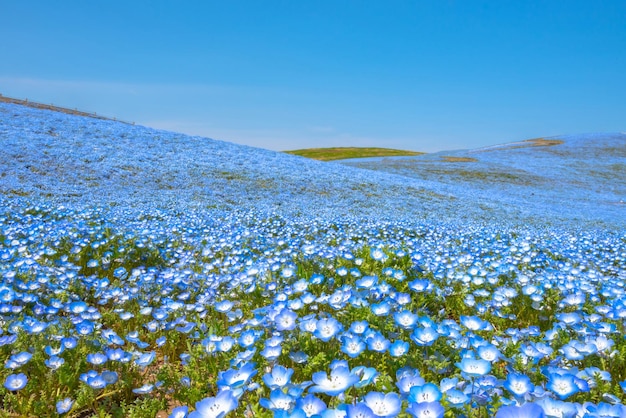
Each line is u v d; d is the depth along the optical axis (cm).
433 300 517
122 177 1975
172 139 3058
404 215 1858
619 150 5719
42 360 330
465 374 247
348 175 2831
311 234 1112
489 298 545
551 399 217
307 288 495
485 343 309
